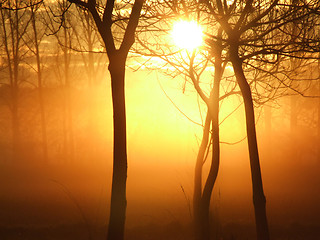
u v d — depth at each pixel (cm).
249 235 3188
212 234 2553
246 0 2631
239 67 2500
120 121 2161
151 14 2641
